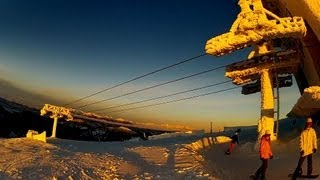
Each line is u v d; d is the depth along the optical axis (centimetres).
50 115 5091
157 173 1453
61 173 1388
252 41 1994
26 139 3086
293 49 2541
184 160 1822
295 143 2138
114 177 1397
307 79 2655
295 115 2698
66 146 2875
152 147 2514
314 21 2066
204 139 2714
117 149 2522
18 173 1370
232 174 1477
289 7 2166
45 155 2006
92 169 1532
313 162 1505
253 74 2597
